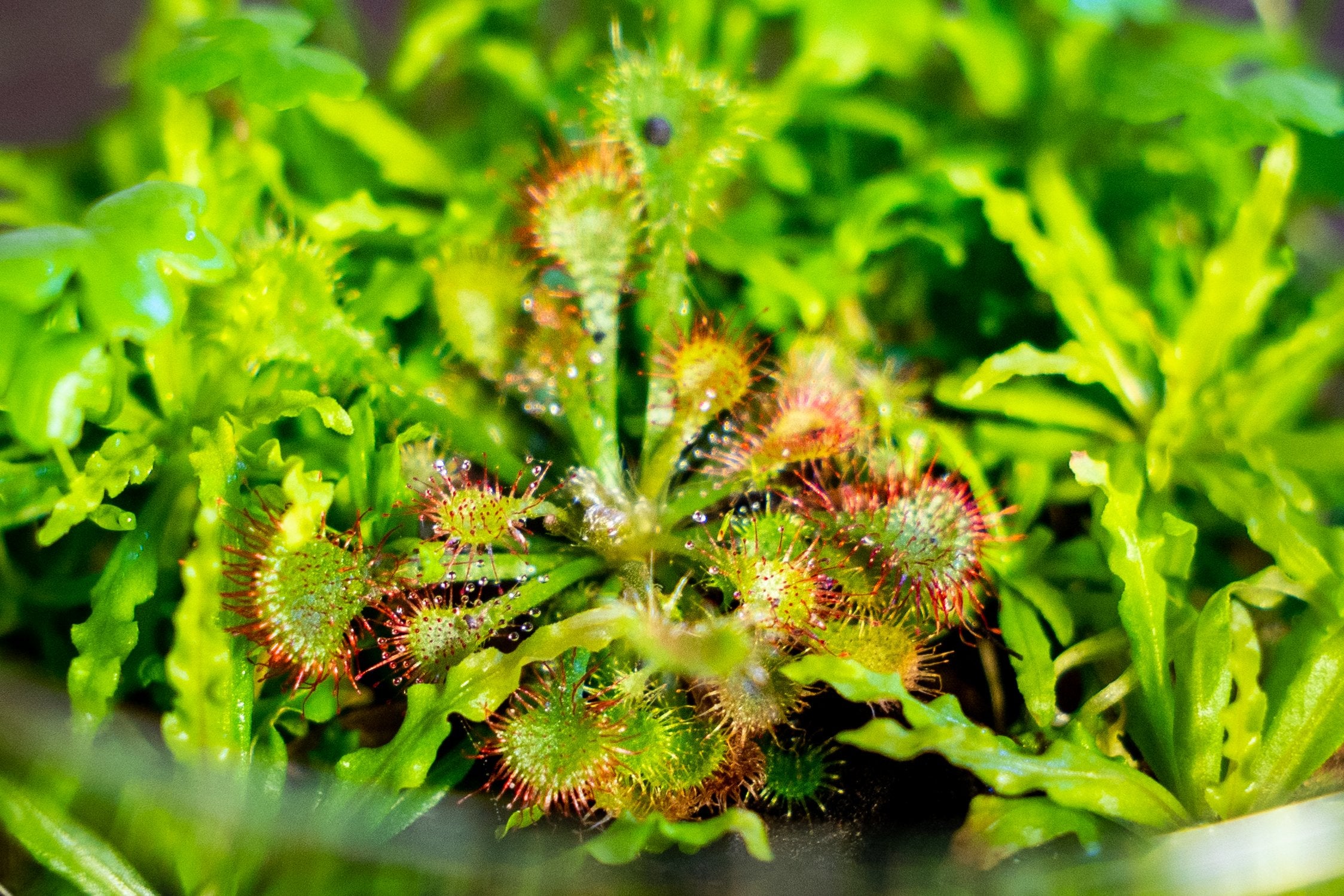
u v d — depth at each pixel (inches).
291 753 6.8
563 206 7.0
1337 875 6.3
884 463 7.0
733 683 6.6
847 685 6.5
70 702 6.7
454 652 6.6
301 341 7.0
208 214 7.2
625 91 7.1
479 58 8.3
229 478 6.7
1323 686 6.7
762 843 6.3
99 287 6.6
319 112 7.9
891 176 7.8
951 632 7.1
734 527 6.9
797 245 7.8
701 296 7.6
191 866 6.5
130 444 6.8
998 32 8.2
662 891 6.5
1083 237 7.5
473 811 6.7
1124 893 6.3
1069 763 6.5
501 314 7.1
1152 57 8.3
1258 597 6.8
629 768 6.6
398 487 6.8
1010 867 6.5
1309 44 9.1
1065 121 8.2
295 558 6.5
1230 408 7.3
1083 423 7.4
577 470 7.0
